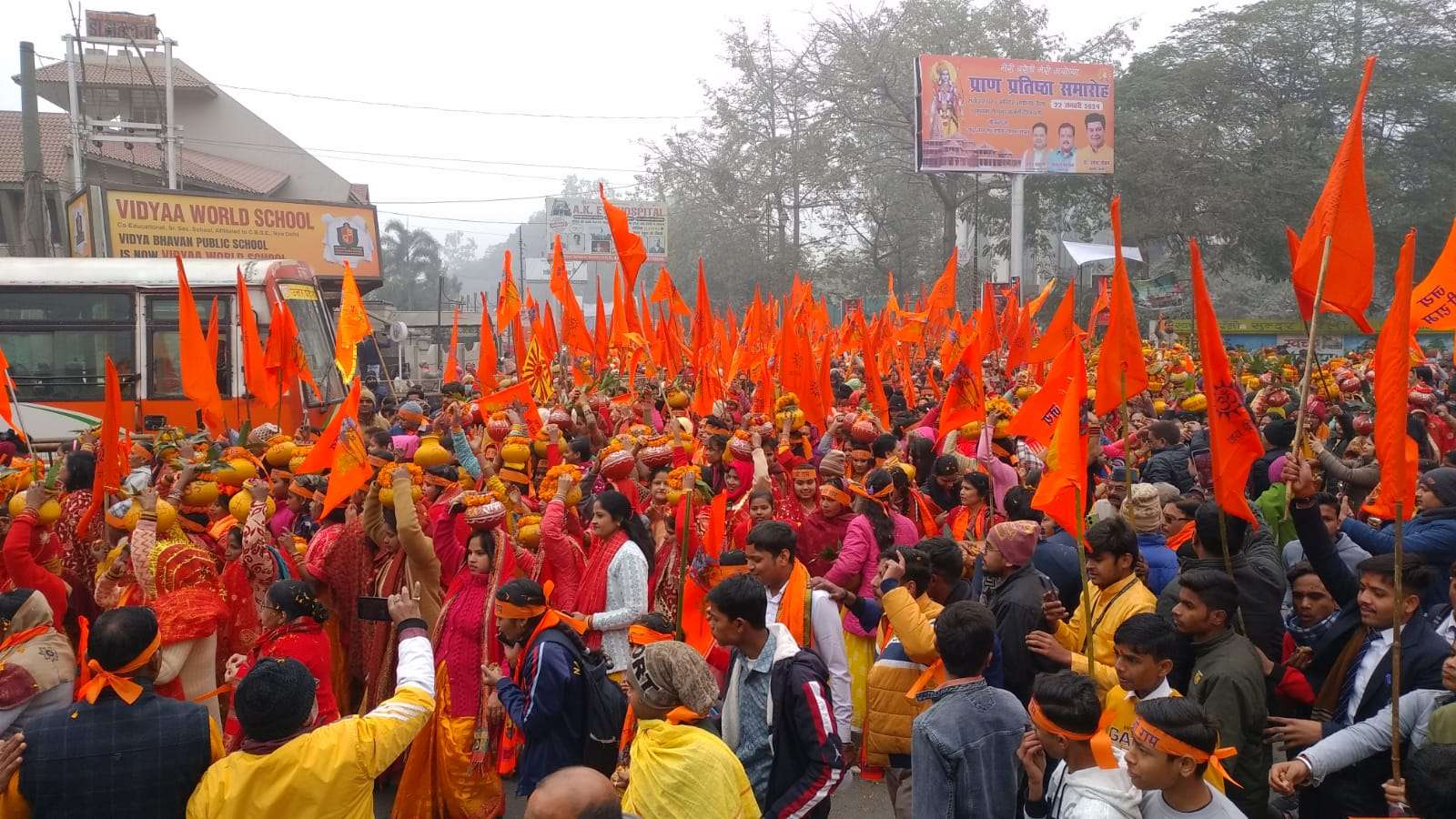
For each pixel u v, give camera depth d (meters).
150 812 3.46
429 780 5.65
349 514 6.67
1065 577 5.66
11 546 5.66
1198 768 3.20
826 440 10.19
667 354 14.59
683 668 3.52
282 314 9.78
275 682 3.41
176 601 4.83
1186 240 42.06
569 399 12.38
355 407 6.06
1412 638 4.36
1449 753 3.33
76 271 14.70
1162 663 3.92
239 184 39.62
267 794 3.36
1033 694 3.52
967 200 46.09
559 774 2.78
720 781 3.42
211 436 8.11
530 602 4.89
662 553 6.42
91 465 7.21
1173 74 42.88
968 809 3.80
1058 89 36.47
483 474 6.82
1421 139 44.50
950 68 35.81
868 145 50.62
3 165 34.91
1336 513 6.34
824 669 4.25
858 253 55.25
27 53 22.53
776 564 5.29
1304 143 42.72
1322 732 4.41
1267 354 25.55
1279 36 43.66
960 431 9.52
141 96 39.72
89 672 3.56
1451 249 6.98
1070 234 50.72
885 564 5.05
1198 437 9.73
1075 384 4.77
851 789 6.57
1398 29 44.97
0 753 3.42
